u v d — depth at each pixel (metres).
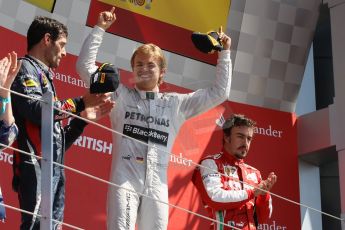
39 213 9.48
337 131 17.55
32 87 9.85
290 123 18.33
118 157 11.02
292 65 18.58
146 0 17.25
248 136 12.46
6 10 15.27
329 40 20.14
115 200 10.61
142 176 10.89
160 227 10.73
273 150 17.89
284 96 18.42
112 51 16.67
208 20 17.84
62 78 15.75
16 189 9.81
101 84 9.86
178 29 17.48
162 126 11.38
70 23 16.28
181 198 16.30
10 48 15.15
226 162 12.39
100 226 15.15
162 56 11.80
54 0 16.14
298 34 18.69
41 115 9.43
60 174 9.88
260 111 18.11
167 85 17.12
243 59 18.19
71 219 14.89
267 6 18.50
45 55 10.60
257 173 12.59
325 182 19.23
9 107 9.10
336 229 19.03
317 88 19.88
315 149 17.94
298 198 17.72
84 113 10.34
